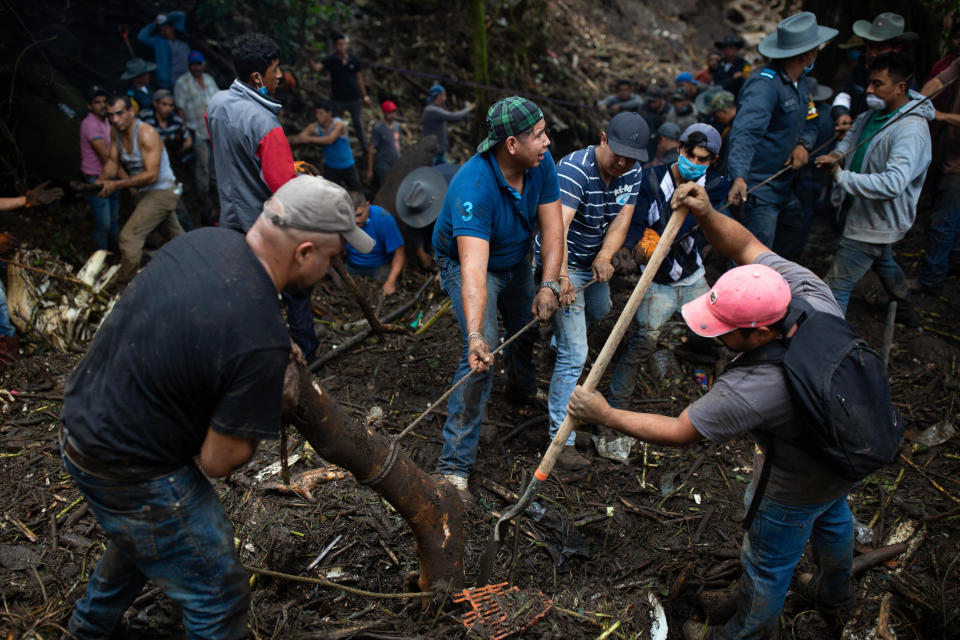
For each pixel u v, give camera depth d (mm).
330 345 4996
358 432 2420
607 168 3580
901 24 5246
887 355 4660
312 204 1936
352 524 3334
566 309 3736
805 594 3146
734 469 4016
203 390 1924
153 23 7734
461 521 2781
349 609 2932
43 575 2973
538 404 4434
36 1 7578
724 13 14398
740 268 2303
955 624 3033
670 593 3180
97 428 1911
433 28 10977
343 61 8438
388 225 5762
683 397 4645
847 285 4762
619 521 3592
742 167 4672
